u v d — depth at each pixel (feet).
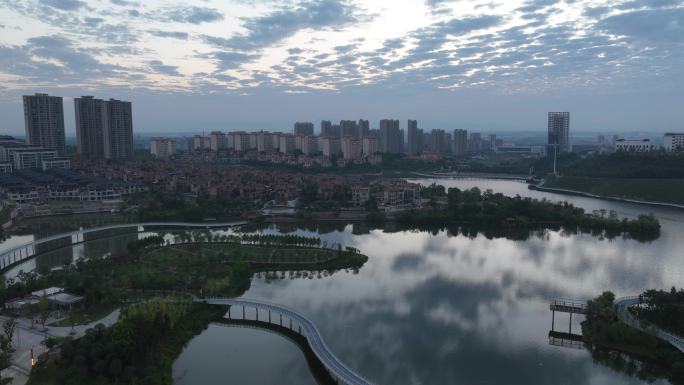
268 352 538.88
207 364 508.53
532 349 540.11
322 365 498.69
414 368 496.64
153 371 463.42
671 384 469.98
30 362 463.01
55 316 572.92
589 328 563.07
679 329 531.50
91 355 444.14
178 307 579.07
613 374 489.26
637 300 601.62
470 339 563.07
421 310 646.33
